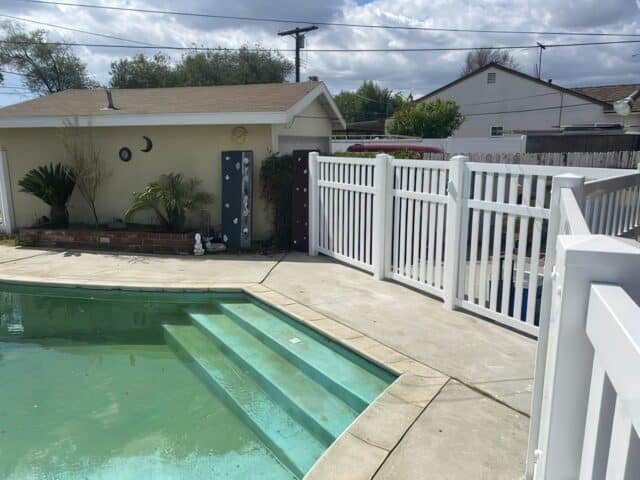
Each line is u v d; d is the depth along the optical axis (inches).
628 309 32.8
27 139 375.2
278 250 323.9
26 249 337.7
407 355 156.1
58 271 276.5
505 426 116.5
